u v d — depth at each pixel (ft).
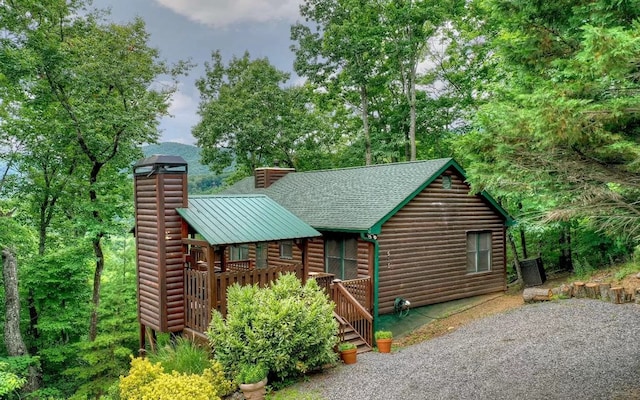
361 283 39.55
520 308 38.73
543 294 39.63
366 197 45.55
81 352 43.65
